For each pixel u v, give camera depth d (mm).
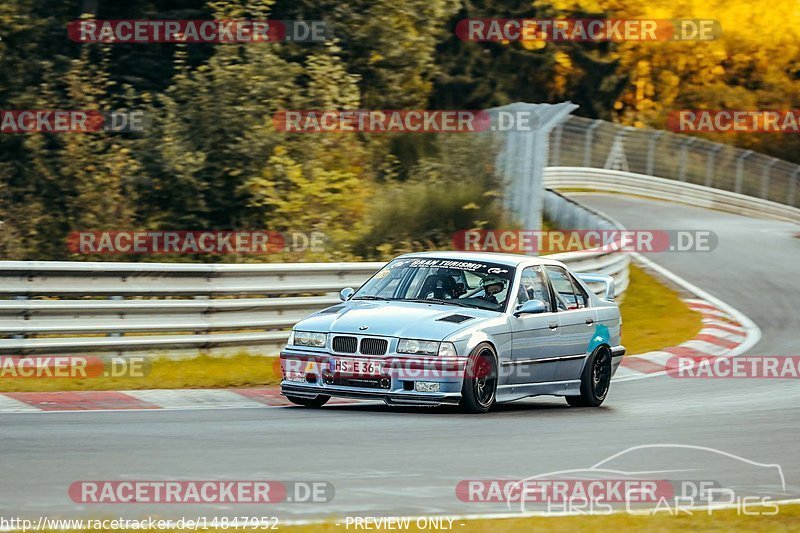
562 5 155875
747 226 122938
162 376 39844
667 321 65812
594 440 30281
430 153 86000
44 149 76812
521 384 36281
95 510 20656
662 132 156375
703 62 177875
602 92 161375
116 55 86500
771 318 69250
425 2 99062
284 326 47781
